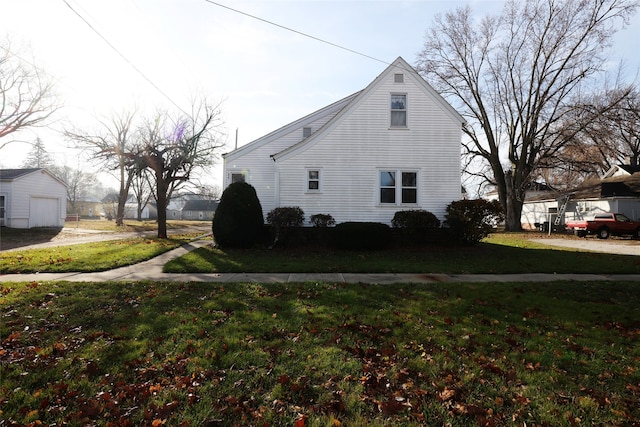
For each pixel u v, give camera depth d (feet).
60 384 11.05
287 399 10.46
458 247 46.93
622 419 9.62
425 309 19.12
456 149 49.75
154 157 67.15
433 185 49.52
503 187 104.42
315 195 49.65
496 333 15.74
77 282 25.18
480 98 100.68
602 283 25.96
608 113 82.43
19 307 18.95
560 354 13.61
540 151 100.89
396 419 9.55
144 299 20.79
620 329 16.51
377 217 49.49
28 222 84.33
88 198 267.18
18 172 85.71
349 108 49.78
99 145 65.46
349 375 11.78
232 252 42.98
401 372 11.98
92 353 13.30
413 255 41.06
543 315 18.37
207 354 13.25
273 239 48.80
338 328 16.10
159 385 11.07
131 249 44.62
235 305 19.65
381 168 49.62
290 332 15.66
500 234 87.71
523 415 9.77
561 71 88.33
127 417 9.53
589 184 106.93
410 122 49.75
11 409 9.86
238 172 61.77
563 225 96.37
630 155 123.75
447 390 10.86
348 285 24.68
